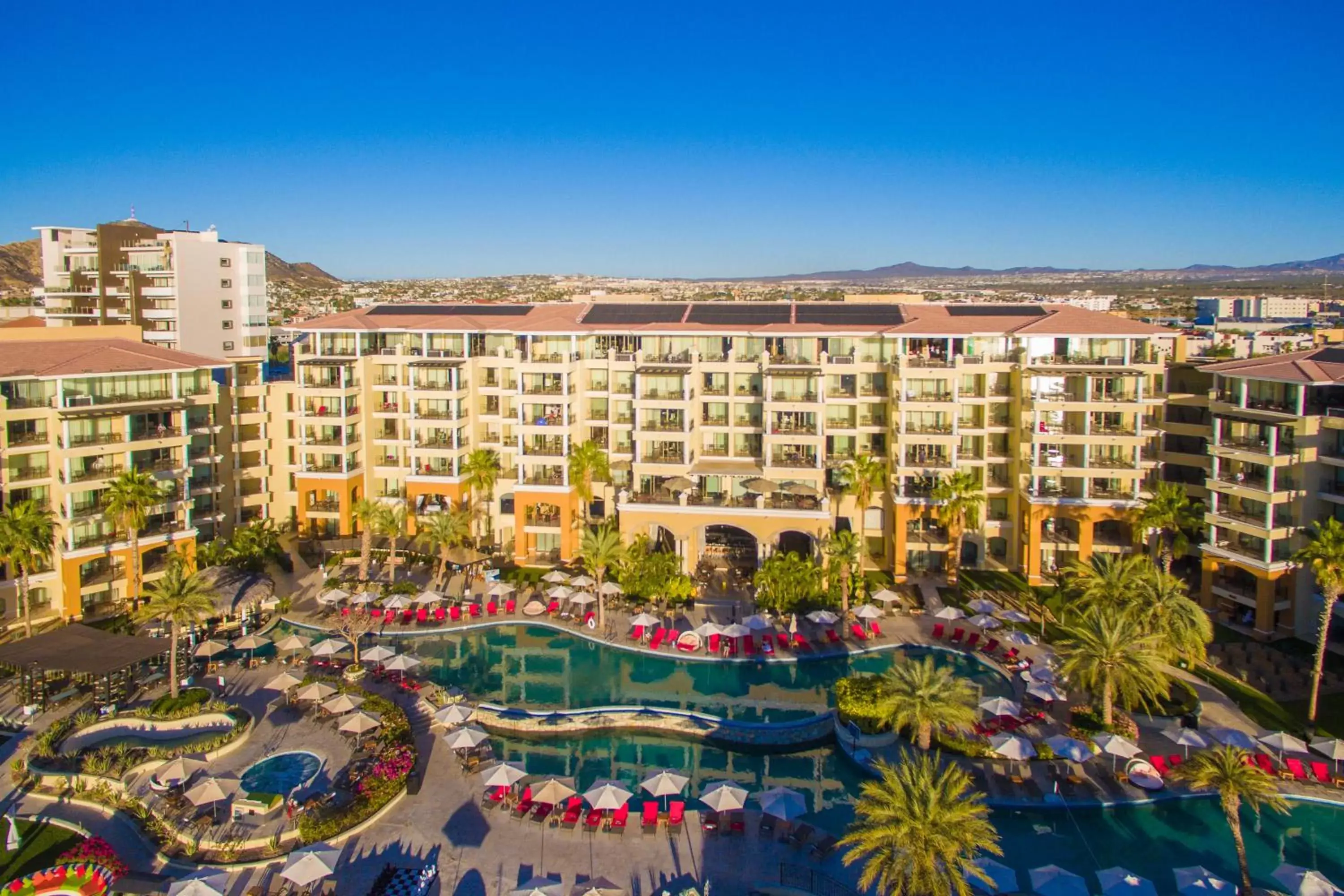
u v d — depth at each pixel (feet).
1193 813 150.10
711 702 191.21
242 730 172.14
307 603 246.06
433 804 152.56
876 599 228.63
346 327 299.17
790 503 260.21
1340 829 145.79
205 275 414.00
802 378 273.95
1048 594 247.29
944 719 156.35
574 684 200.34
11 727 178.19
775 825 145.59
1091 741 161.58
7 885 126.52
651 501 263.70
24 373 223.30
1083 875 134.62
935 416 261.65
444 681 202.39
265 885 131.13
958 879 112.78
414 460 291.99
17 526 200.13
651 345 289.12
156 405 241.14
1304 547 198.80
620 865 136.15
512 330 284.41
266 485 297.12
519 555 278.05
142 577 234.79
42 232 426.51
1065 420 258.37
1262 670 195.62
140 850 139.54
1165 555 229.86
